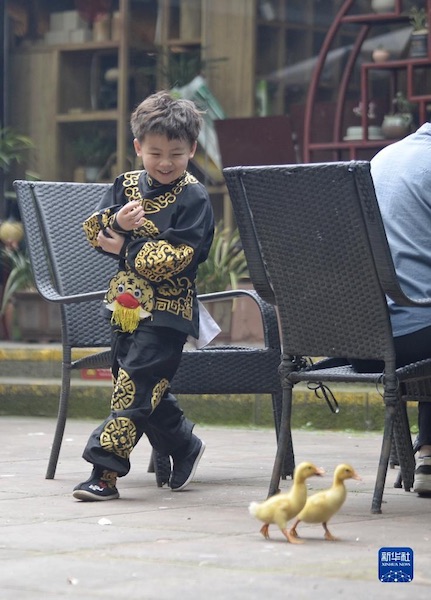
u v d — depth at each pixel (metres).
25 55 26.23
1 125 26.14
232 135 24.94
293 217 9.70
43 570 7.46
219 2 25.23
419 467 10.66
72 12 26.00
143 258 10.27
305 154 23.97
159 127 10.33
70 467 12.84
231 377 11.62
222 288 22.05
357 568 7.50
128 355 10.59
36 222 12.10
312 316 9.82
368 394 16.94
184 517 9.50
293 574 7.33
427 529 8.91
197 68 25.34
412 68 22.53
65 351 11.85
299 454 14.13
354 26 24.42
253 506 8.48
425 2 23.06
